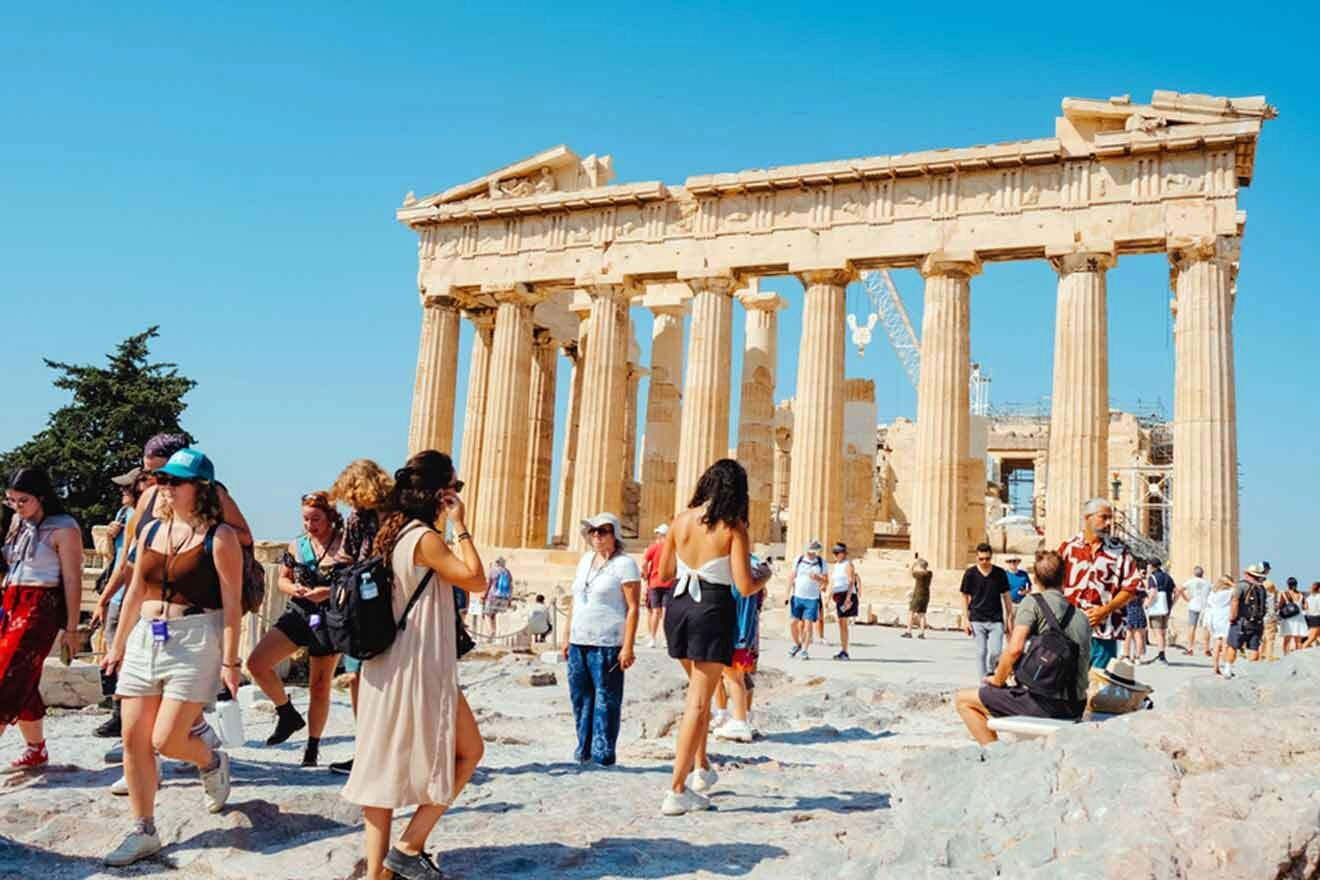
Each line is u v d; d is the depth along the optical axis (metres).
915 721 17.34
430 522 7.82
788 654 27.17
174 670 8.48
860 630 35.50
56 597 10.60
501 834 9.06
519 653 26.86
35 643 10.46
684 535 10.09
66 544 10.60
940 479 40.25
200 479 8.79
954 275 41.53
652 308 53.38
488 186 50.88
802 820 9.68
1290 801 6.86
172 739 8.45
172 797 9.46
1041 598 11.08
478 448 53.47
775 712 16.94
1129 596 13.56
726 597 9.88
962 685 20.72
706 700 9.86
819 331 43.38
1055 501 38.53
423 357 50.91
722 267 45.00
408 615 7.61
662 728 15.43
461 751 8.00
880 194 42.84
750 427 52.47
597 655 12.48
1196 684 9.27
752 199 44.97
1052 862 6.93
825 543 41.88
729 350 45.56
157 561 8.68
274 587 19.94
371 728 7.48
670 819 9.64
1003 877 7.00
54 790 9.84
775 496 64.06
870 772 12.39
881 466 67.44
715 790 10.90
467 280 50.47
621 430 47.53
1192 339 37.50
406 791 7.41
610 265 47.34
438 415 50.38
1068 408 38.75
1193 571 33.41
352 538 10.84
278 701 12.02
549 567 44.66
